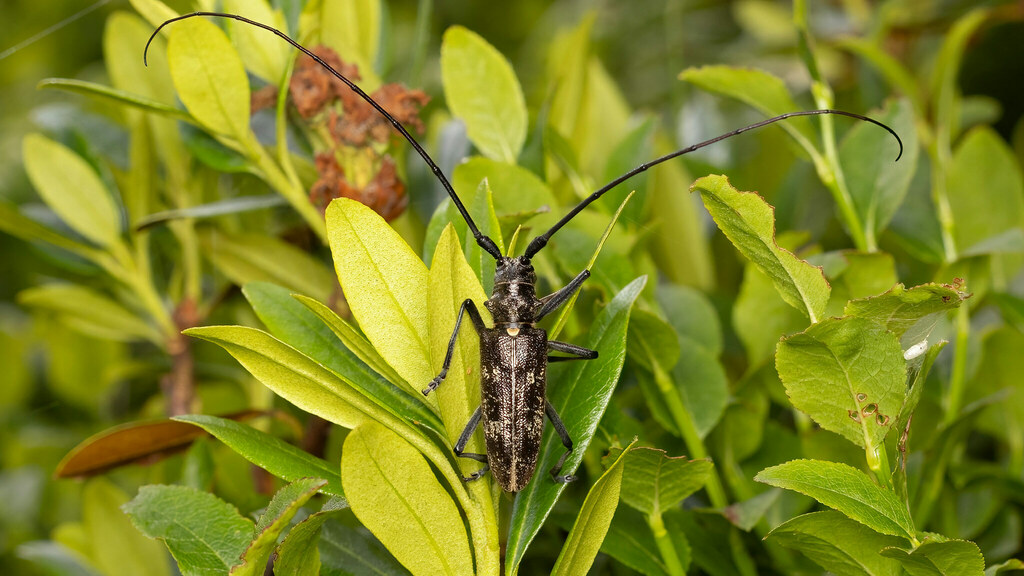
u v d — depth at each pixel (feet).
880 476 0.89
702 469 0.91
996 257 1.09
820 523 0.89
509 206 0.99
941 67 1.11
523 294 0.95
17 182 1.46
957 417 0.97
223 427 0.89
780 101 1.02
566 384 0.93
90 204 1.07
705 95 1.32
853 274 0.98
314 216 0.99
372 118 0.97
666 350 0.96
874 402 0.89
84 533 1.07
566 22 1.90
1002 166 1.08
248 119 0.97
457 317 0.87
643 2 1.91
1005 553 1.01
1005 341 1.03
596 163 1.16
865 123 1.02
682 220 1.14
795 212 1.13
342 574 0.92
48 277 1.40
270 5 1.01
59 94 1.68
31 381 1.33
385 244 0.89
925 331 0.90
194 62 0.95
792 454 1.00
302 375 0.88
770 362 0.99
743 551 0.96
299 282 1.06
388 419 0.88
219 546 0.90
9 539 1.21
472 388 0.88
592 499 0.87
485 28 1.98
